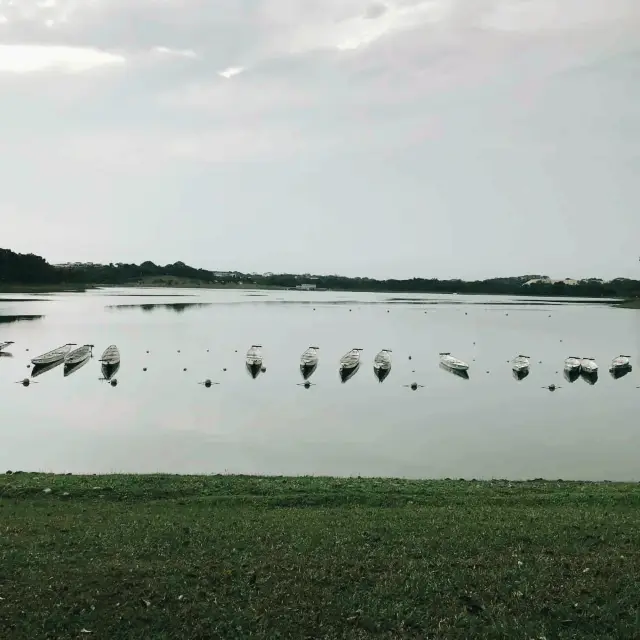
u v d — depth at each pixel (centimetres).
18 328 10381
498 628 1008
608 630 1006
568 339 10694
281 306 19150
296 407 5028
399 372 7056
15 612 1050
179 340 9406
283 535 1497
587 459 3519
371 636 995
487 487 2428
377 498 2105
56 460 3353
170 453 3550
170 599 1107
